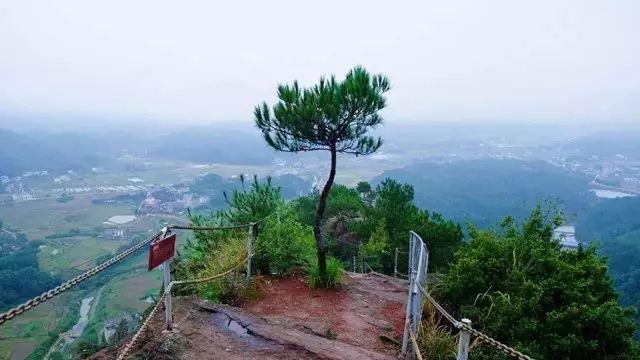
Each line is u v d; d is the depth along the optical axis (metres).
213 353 4.06
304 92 6.17
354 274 9.40
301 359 4.20
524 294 5.37
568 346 4.73
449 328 5.67
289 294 6.63
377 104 6.05
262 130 6.47
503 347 2.58
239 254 6.89
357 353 4.57
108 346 4.32
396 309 6.71
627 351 4.96
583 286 5.51
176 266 6.98
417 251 6.26
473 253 6.29
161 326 4.39
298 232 8.00
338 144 6.42
